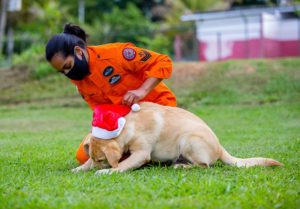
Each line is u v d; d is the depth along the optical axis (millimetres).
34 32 33531
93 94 5434
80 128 11258
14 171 5215
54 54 5074
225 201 3686
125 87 5375
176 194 3926
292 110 13453
